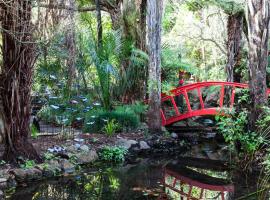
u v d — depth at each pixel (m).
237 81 10.48
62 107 8.49
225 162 7.20
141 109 8.74
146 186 5.69
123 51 9.23
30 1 4.91
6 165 5.46
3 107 5.39
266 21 6.30
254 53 6.36
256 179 5.92
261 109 6.28
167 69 10.73
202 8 13.23
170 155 7.88
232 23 9.91
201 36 13.07
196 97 11.87
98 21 10.22
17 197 4.95
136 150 7.68
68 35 6.62
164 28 14.86
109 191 5.37
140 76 9.35
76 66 8.61
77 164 6.41
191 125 9.66
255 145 6.07
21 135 5.61
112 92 9.23
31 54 5.29
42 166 5.76
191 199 5.11
